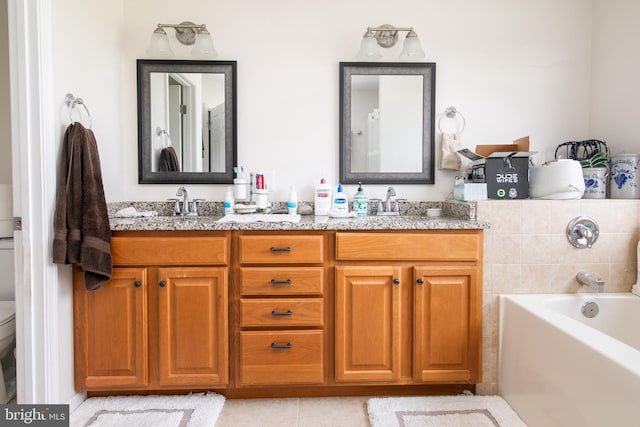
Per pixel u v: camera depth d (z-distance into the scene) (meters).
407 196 2.23
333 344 1.72
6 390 1.74
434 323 1.71
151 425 1.55
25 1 1.46
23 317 1.51
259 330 1.70
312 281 1.68
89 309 1.67
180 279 1.67
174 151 2.19
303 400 1.78
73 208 1.56
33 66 1.48
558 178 1.84
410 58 2.19
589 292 1.81
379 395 1.81
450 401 1.74
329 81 2.20
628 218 1.82
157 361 1.69
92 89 1.85
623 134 2.01
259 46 2.18
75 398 1.67
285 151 2.21
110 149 2.01
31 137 1.49
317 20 2.19
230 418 1.64
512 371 1.71
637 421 1.04
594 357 1.21
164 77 2.17
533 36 2.21
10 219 1.88
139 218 1.96
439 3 2.20
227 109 2.18
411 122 2.20
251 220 1.79
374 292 1.69
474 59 2.21
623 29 1.99
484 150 2.06
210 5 2.17
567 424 1.33
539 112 2.22
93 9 1.85
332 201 2.21
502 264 1.81
